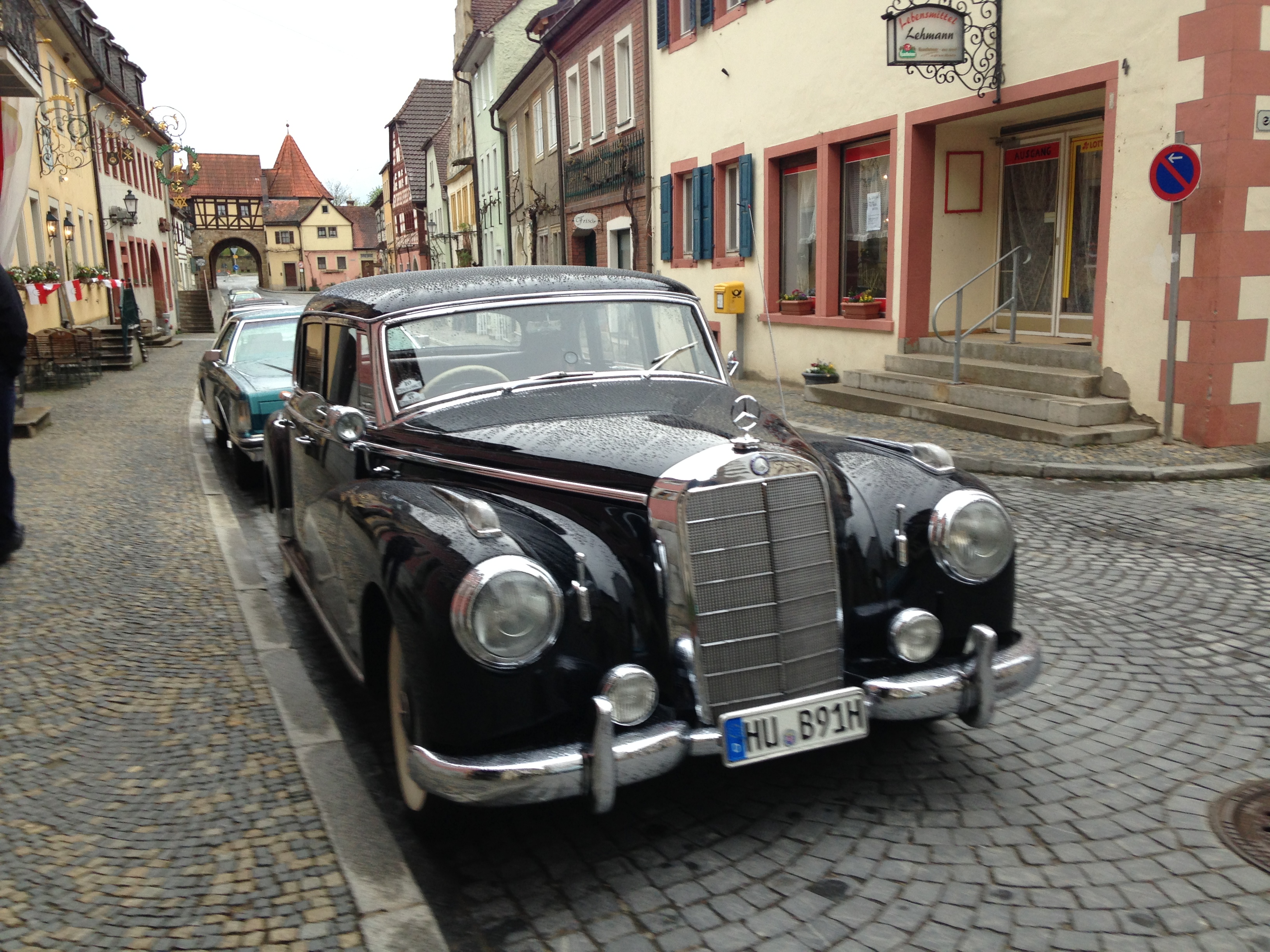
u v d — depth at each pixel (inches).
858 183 546.3
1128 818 128.6
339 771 146.5
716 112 676.1
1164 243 355.3
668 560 120.2
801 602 125.8
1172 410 353.7
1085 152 443.5
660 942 108.2
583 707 114.8
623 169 837.2
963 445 373.1
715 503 120.2
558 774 110.2
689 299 187.3
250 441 353.1
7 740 158.9
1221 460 327.3
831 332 565.3
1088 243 446.3
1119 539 255.0
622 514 125.3
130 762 151.0
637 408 155.8
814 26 553.0
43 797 140.5
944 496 136.0
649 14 761.6
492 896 118.5
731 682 122.4
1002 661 132.3
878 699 126.9
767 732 119.5
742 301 641.0
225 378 393.4
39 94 562.3
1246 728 153.1
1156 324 361.1
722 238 692.1
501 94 1267.2
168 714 168.2
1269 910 108.6
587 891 118.6
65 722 165.2
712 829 131.0
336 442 179.0
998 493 308.5
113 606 225.3
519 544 117.4
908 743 152.8
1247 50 324.5
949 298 431.5
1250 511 276.4
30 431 484.1
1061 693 168.1
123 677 184.4
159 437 495.8
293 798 139.4
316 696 174.9
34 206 815.7
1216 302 336.5
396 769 152.6
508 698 111.5
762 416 153.9
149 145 1567.4
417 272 192.7
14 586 238.4
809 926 109.7
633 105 812.6
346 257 4360.2
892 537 133.5
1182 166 330.0
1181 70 340.5
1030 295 485.1
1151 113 354.0
